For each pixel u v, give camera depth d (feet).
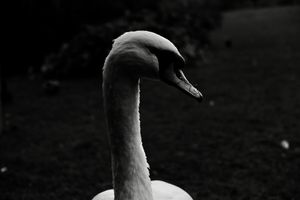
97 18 36.01
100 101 22.63
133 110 5.71
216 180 13.05
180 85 5.60
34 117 20.45
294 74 25.72
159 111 20.20
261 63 29.78
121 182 5.82
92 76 28.63
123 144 5.75
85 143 16.47
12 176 13.88
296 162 13.92
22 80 29.63
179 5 48.16
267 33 44.19
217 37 44.57
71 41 30.14
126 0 40.50
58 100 23.36
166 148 15.60
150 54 5.35
